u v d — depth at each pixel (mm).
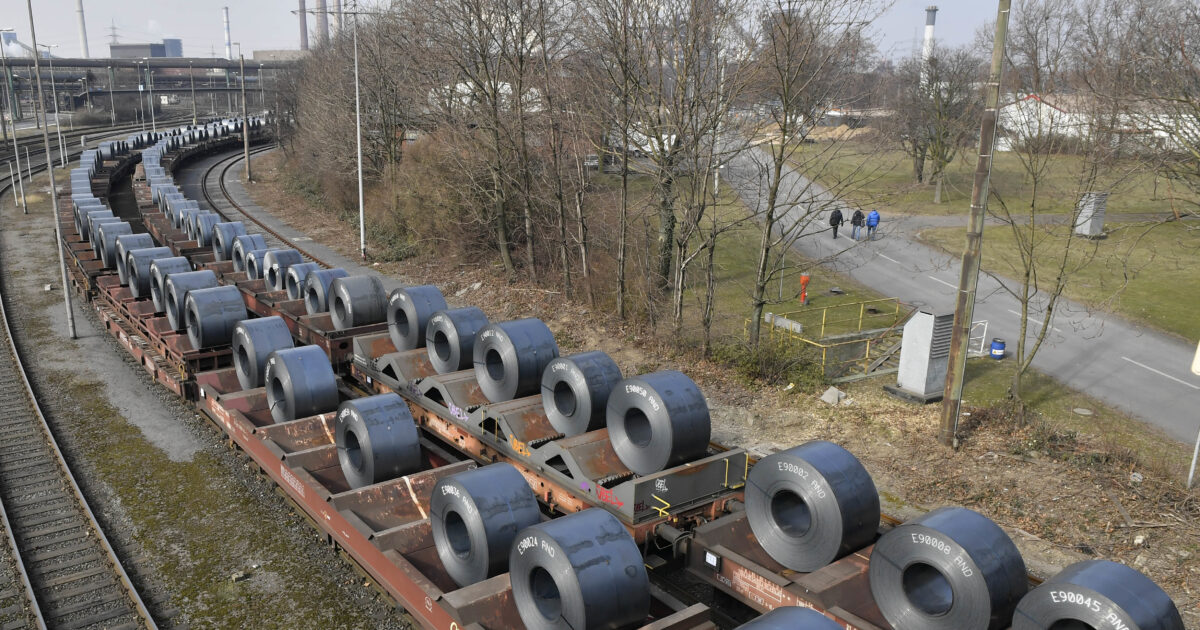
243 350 14602
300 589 10133
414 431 11406
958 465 13539
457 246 31031
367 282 17875
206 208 45125
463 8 27547
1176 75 18062
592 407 11641
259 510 12141
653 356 19641
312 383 13008
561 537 7766
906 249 33969
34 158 69125
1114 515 11805
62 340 21266
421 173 32969
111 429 15289
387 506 10492
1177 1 20828
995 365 19156
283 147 68188
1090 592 6594
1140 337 21828
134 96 142125
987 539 7719
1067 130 20578
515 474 9352
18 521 11805
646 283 22531
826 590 8164
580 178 24000
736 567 8945
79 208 30453
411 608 8750
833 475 8820
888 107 35469
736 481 11078
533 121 26562
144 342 19469
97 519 11844
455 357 14250
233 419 13109
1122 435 14953
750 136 19656
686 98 20266
